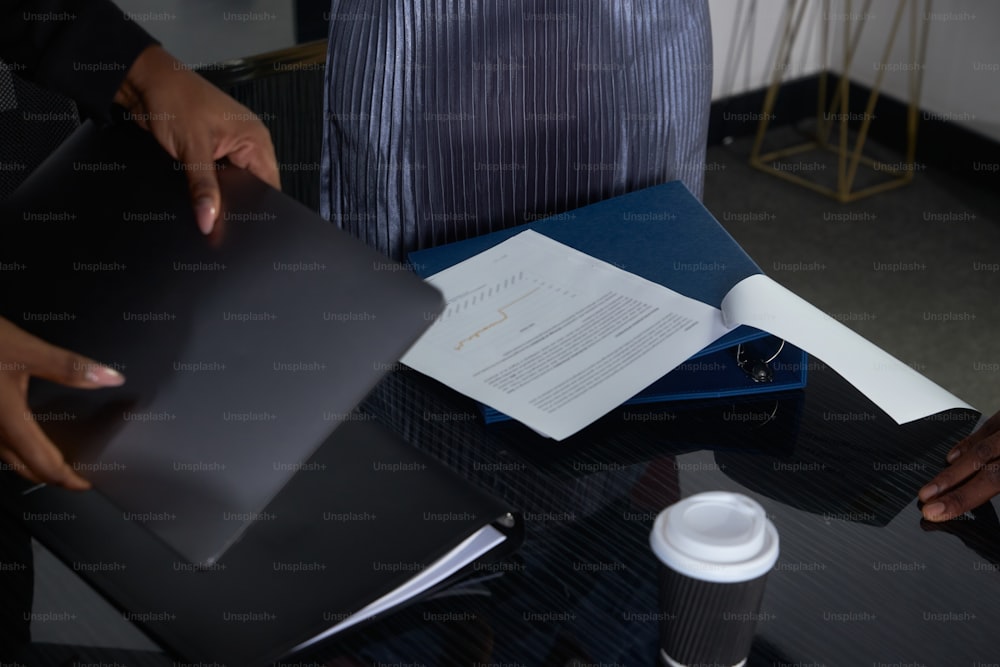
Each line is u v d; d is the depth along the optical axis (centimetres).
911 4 305
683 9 120
